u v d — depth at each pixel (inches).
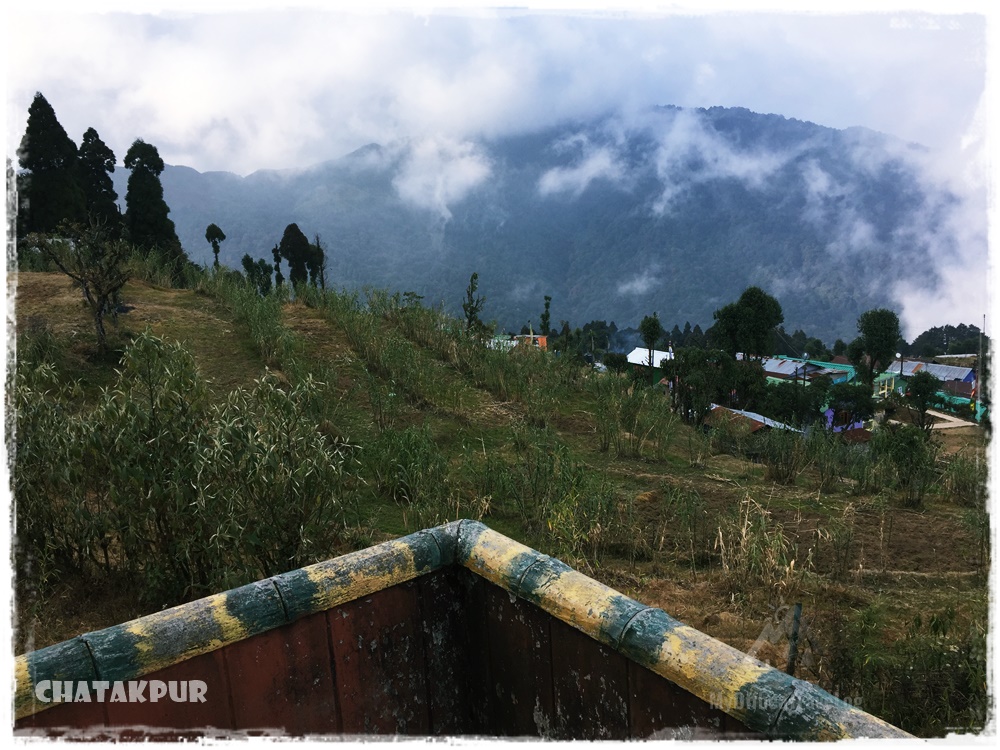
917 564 275.3
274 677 70.6
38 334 383.9
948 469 376.2
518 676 77.3
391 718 78.3
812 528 305.4
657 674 61.7
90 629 185.3
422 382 444.8
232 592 69.9
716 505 323.6
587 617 66.8
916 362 2279.8
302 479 191.6
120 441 187.5
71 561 205.6
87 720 61.0
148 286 584.7
